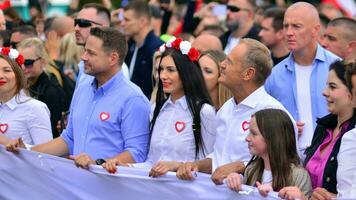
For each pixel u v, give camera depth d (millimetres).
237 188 11938
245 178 12562
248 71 13320
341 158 11805
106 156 14250
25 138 15422
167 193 12742
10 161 13953
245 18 22281
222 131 13500
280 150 12227
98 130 14297
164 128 13977
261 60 13328
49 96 18234
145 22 21844
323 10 24719
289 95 15500
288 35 15469
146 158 14211
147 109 14312
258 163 12539
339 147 12273
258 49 13367
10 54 15438
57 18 22516
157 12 25984
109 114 14250
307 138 15258
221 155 13453
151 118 14469
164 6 26156
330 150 12438
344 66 12414
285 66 15680
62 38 21328
